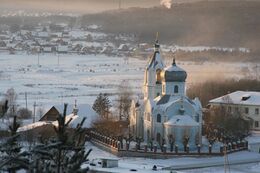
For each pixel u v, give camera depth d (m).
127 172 141.88
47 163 38.34
